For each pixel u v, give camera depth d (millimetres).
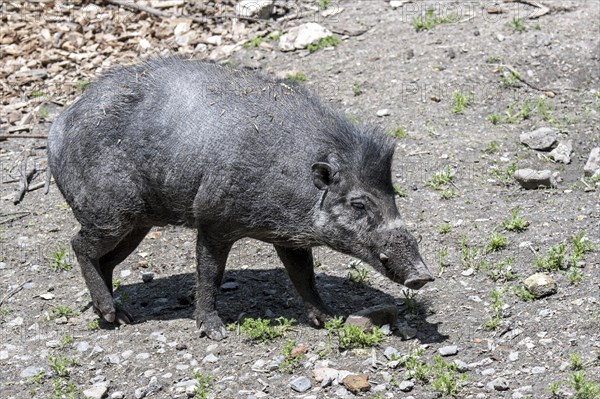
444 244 13094
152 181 11648
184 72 11836
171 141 11398
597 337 10633
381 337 11078
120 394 10570
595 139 15531
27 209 15289
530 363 10375
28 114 18109
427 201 14164
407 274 10734
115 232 11906
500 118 16172
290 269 11594
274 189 11102
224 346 11273
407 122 16219
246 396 10273
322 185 10969
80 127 11797
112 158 11680
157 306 12570
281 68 18266
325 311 11594
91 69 19312
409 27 19172
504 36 18359
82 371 11109
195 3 20750
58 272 13523
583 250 12367
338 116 11547
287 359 10789
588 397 9547
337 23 19719
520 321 11148
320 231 11117
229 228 11375
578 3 19391
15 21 20781
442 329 11211
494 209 13805
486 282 12148
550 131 15352
